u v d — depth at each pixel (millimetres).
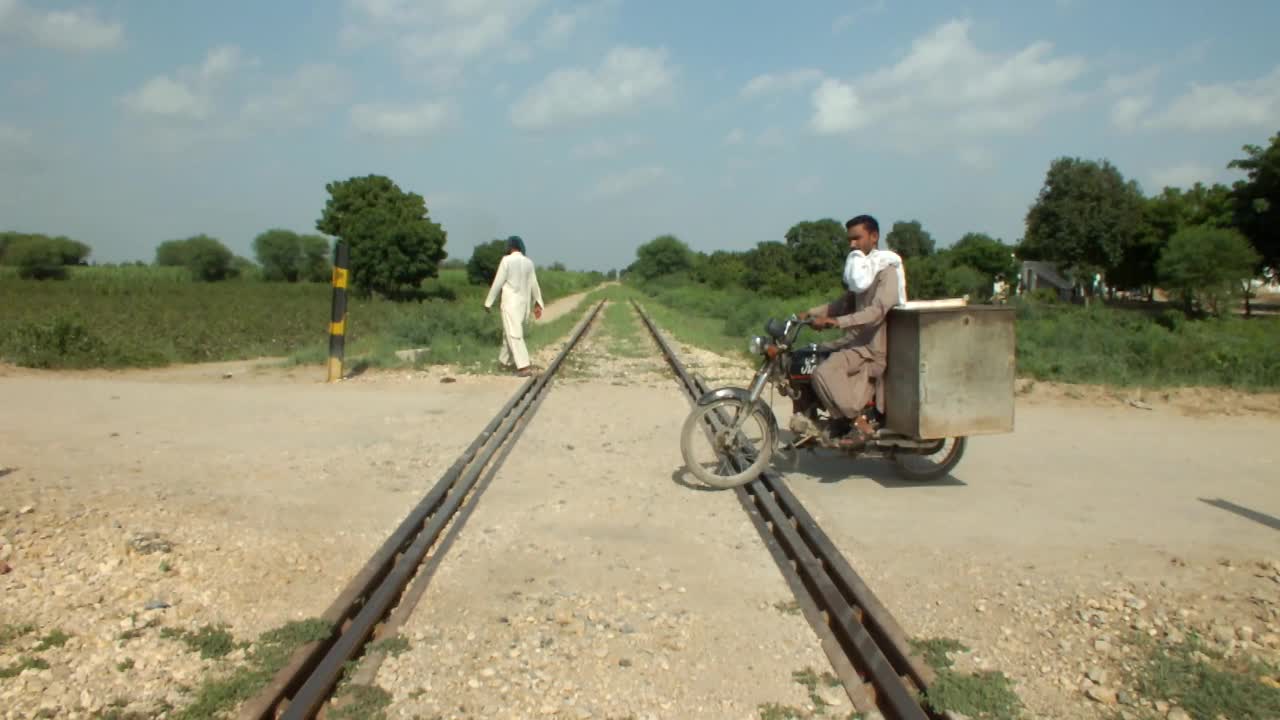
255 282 65750
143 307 28594
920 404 6180
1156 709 3412
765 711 3391
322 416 9352
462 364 14156
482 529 5551
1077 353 14258
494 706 3379
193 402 10156
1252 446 8438
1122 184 56750
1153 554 5199
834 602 4184
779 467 7434
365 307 33438
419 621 4133
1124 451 8156
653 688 3555
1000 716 3291
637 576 4785
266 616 4078
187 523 5371
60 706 3197
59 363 13359
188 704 3234
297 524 5477
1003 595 4539
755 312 24594
